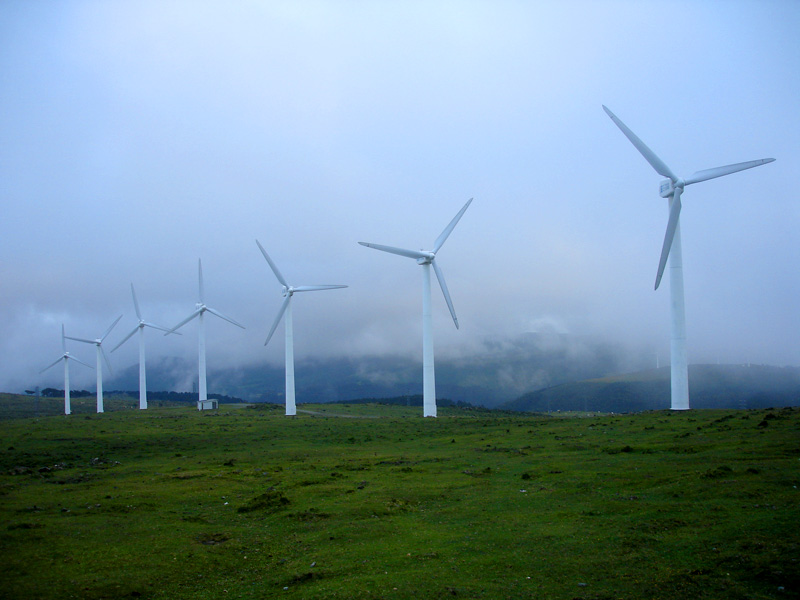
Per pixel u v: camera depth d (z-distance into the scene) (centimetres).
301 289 14100
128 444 7300
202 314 17700
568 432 6481
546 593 2073
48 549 2797
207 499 3912
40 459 6003
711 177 8125
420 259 11931
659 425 6153
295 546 2839
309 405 18100
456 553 2556
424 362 11700
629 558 2338
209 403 16750
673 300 8412
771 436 4597
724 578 2080
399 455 5731
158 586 2395
